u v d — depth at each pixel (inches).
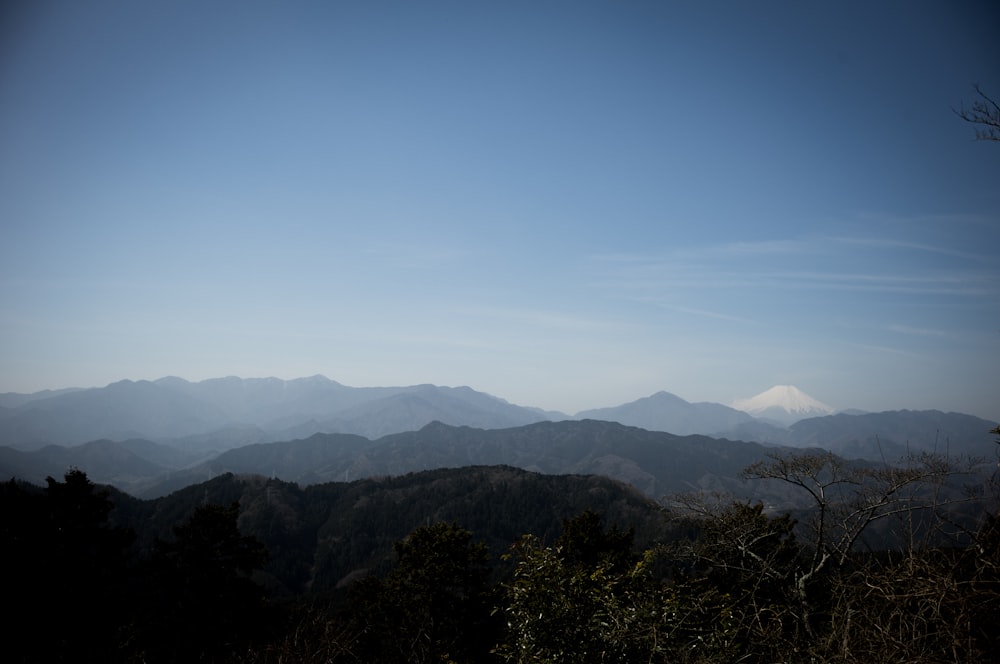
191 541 733.3
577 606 249.4
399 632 703.7
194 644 669.9
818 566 400.8
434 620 701.9
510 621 273.1
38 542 626.2
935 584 180.2
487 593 693.3
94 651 617.3
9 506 627.8
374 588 792.3
